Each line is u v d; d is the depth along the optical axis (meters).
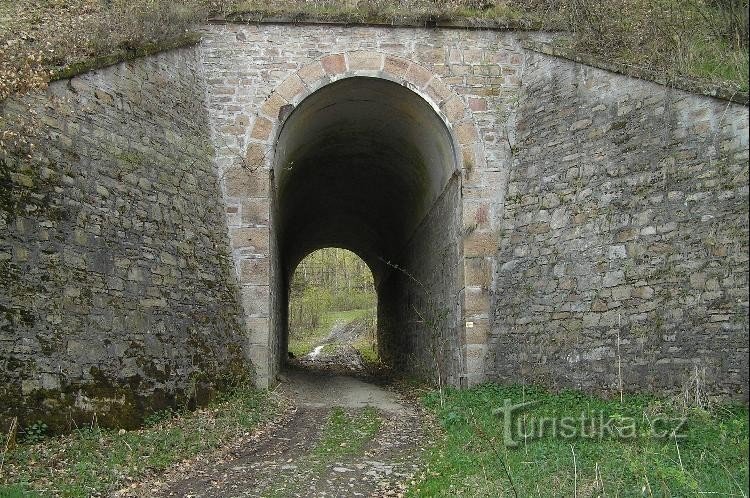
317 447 7.18
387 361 20.28
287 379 12.99
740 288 6.98
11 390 6.08
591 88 9.27
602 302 8.44
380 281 22.61
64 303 6.80
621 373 8.00
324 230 21.31
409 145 12.67
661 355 7.60
